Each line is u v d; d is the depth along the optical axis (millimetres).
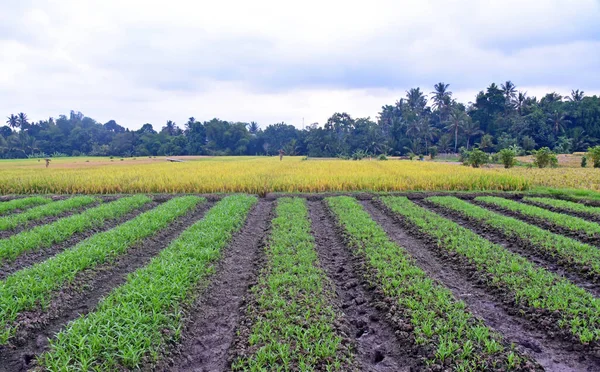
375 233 10984
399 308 6637
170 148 109500
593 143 80562
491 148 82562
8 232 12289
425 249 10383
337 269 9016
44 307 6570
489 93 95938
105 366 4906
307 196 19391
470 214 13609
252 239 11469
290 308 6480
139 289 6805
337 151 100000
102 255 8867
